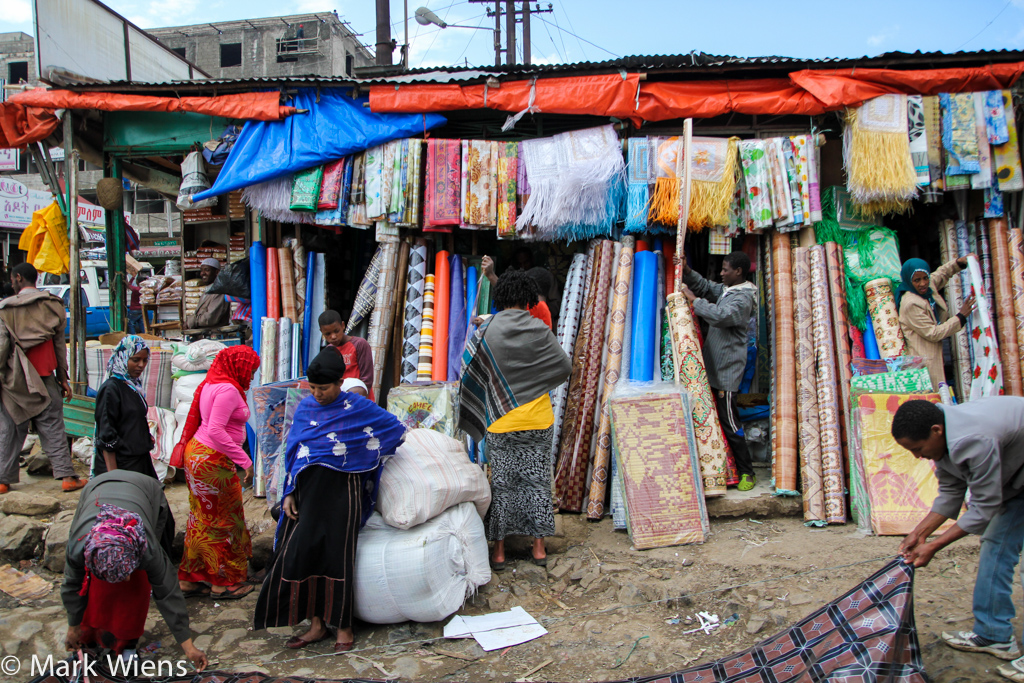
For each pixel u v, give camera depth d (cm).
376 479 371
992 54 520
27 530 444
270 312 596
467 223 557
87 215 1664
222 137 590
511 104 550
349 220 580
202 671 315
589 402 516
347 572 346
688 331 493
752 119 580
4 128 609
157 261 2389
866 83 523
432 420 471
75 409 598
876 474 441
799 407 490
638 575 404
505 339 405
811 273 512
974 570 382
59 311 531
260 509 492
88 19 674
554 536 446
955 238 550
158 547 304
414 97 554
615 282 534
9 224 1802
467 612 383
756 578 386
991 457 261
